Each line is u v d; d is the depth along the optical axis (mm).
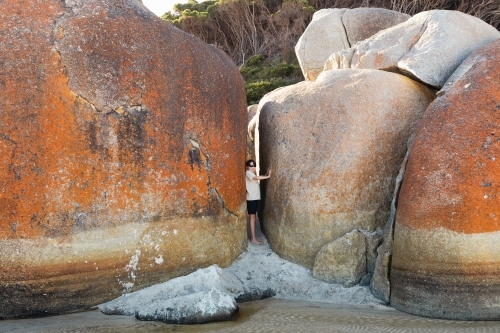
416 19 8625
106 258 6152
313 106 7809
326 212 7273
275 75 25281
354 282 6973
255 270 7359
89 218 6098
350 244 7035
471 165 5945
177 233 6617
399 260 6309
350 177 7258
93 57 6289
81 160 6102
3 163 5844
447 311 5781
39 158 5938
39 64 6062
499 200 5727
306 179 7492
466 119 6238
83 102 6168
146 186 6434
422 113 7578
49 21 6258
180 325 5543
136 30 6594
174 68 6754
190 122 6840
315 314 5949
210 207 6984
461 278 5750
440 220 5957
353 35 11547
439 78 7555
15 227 5824
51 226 5926
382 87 7535
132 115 6406
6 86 5930
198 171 6871
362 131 7359
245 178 7809
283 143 7910
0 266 5762
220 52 7625
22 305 5812
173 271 6578
